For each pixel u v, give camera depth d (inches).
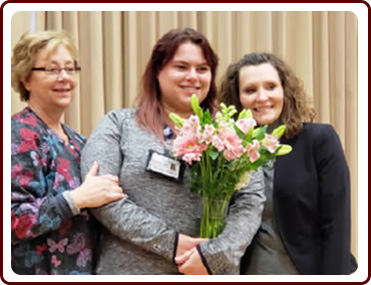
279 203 66.6
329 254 64.9
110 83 95.7
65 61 63.7
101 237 63.9
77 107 93.0
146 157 60.0
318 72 108.0
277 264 66.3
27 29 90.1
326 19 107.3
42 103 64.3
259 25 103.8
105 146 60.9
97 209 58.5
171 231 57.3
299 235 66.2
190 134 55.3
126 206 57.6
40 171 59.4
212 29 101.7
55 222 56.7
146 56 97.8
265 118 69.1
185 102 62.8
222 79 74.1
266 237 67.1
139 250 58.9
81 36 95.0
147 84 64.9
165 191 59.4
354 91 109.7
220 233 59.2
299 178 66.5
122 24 97.8
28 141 59.2
